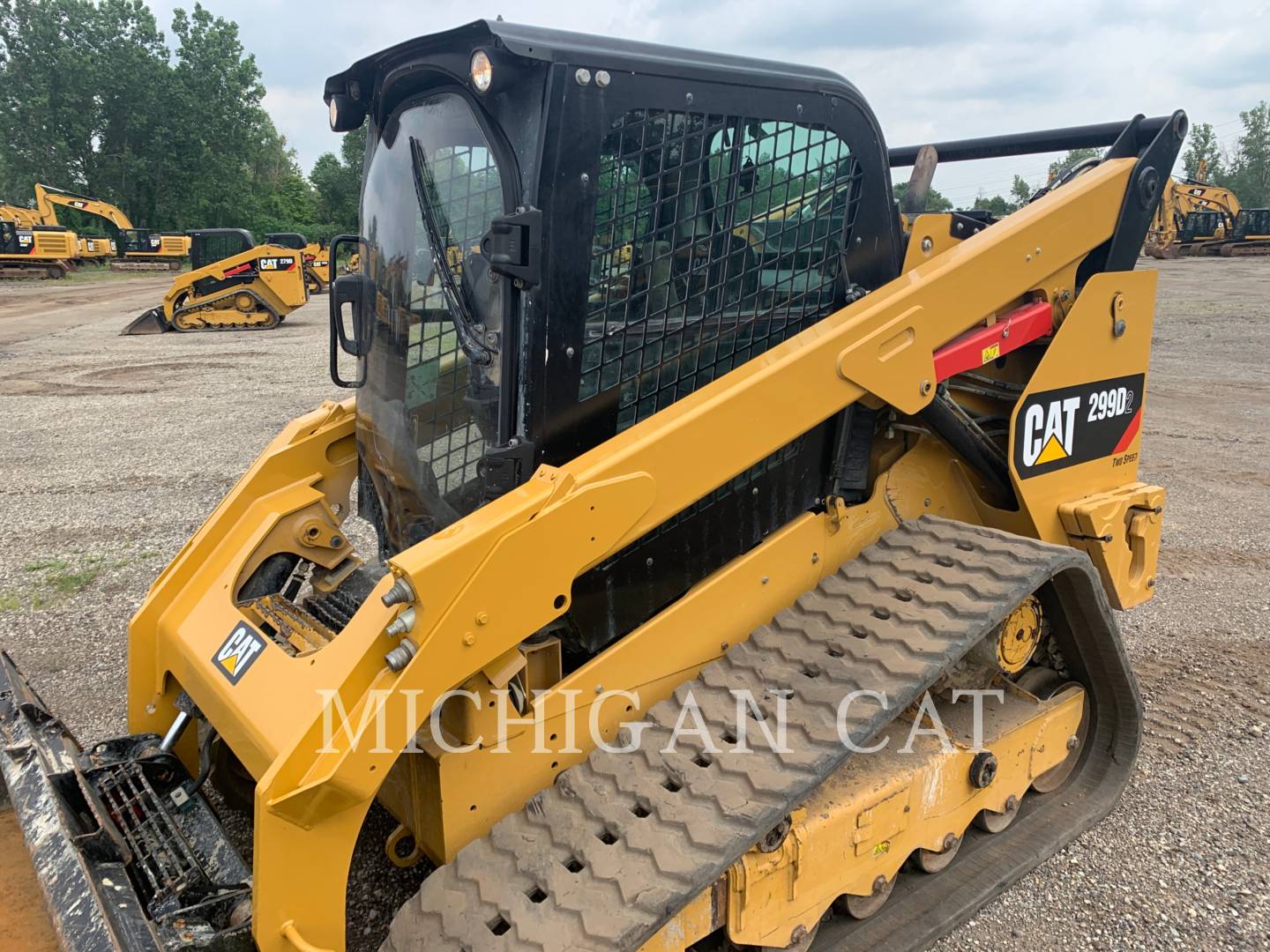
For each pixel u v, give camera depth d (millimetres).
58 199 33938
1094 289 2990
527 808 2156
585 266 2105
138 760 2688
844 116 2469
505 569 1938
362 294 2791
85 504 6816
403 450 2533
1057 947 2576
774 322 2480
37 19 49094
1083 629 2959
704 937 2262
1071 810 3092
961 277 2584
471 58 2021
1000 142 3609
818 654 2363
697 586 2438
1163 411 9719
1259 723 3738
